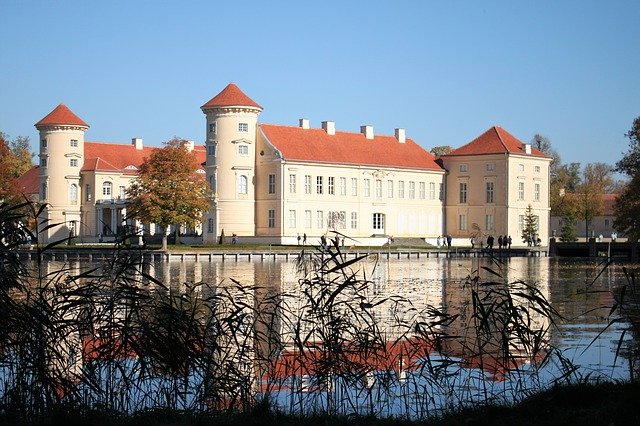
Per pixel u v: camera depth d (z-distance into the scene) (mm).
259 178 131875
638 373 25219
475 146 147125
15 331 20750
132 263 23125
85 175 148125
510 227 143125
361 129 145750
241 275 74188
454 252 115000
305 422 18266
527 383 23672
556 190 182125
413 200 144875
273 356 25453
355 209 137250
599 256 111562
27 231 22047
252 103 131250
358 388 23078
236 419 18391
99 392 20969
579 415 17484
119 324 22078
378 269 83625
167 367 21672
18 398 20000
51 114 148500
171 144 111812
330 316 23938
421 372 23812
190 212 110500
